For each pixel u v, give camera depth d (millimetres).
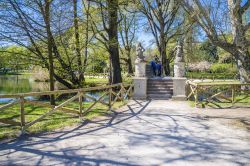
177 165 5758
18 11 15172
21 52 17297
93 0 19016
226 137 8078
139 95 17688
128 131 8742
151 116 11414
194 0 13594
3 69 18875
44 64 17531
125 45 38375
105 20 21484
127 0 22125
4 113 11570
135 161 5961
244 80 17156
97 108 13273
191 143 7418
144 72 18047
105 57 24812
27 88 30969
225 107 13852
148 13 28516
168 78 19125
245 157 6316
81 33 19406
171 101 16609
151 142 7484
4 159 6008
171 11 29516
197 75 51094
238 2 14977
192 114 11922
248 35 20500
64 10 16953
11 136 7809
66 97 20141
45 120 10039
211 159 6160
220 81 37500
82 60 20922
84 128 9062
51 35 15422
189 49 36750
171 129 9062
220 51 60000
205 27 14477
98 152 6555
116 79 24016
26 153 6426
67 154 6387
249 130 8977
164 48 29828
